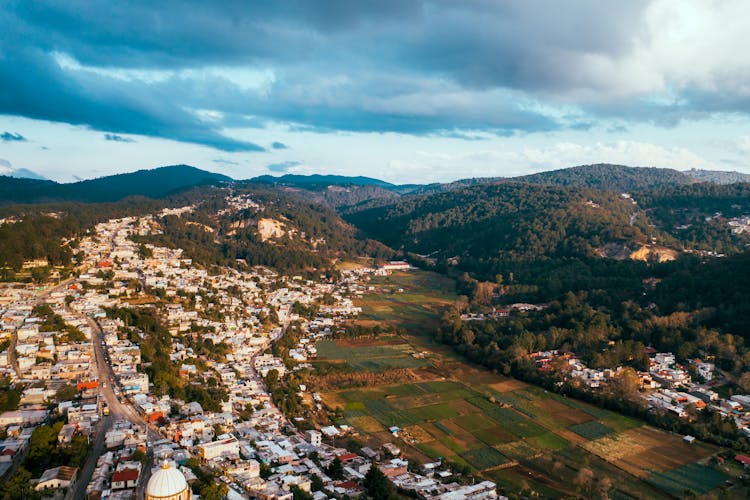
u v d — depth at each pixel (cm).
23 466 12681
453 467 15988
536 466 16525
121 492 11538
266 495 12675
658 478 15825
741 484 15462
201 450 14450
